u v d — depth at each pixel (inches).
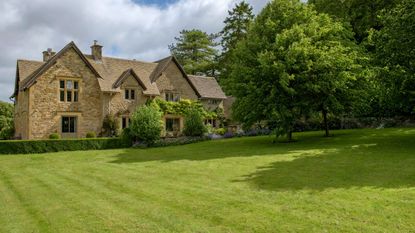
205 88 1541.6
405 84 622.5
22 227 253.6
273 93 756.0
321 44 824.9
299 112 828.6
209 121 1509.6
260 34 892.6
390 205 259.4
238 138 1094.4
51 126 1069.1
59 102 1086.4
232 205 284.8
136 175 466.9
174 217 259.9
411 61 614.5
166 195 333.1
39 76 1052.5
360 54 869.8
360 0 1194.6
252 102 800.9
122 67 1301.7
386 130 957.8
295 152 621.3
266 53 768.9
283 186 346.9
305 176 392.5
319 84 769.6
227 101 1726.1
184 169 500.1
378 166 427.8
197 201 303.6
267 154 617.6
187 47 2196.1
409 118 1077.1
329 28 839.1
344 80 770.8
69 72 1107.3
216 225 238.2
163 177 439.8
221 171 463.5
